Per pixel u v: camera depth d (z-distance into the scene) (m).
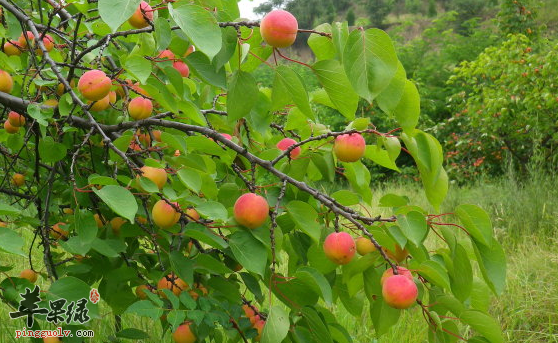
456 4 28.47
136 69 1.59
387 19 34.88
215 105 2.62
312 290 1.78
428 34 16.03
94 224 1.56
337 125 12.20
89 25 2.35
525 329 4.07
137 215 2.13
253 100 1.65
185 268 1.80
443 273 1.66
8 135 2.65
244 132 2.29
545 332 3.97
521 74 8.68
